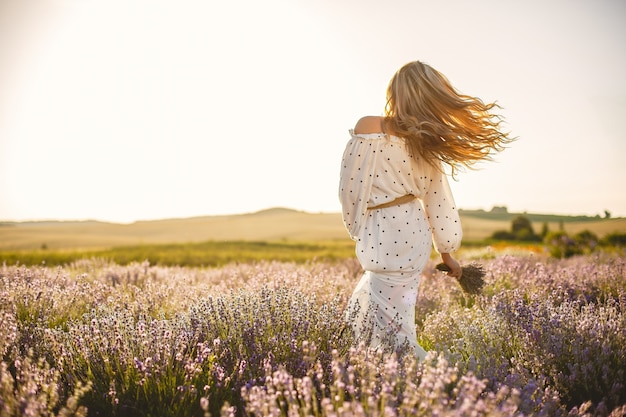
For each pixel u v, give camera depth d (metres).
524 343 3.43
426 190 3.65
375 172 3.46
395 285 3.49
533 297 4.45
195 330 3.40
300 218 65.06
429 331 4.19
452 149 3.36
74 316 4.48
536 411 2.65
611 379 3.09
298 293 3.93
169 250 15.66
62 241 35.91
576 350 3.31
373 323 3.48
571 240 15.15
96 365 3.02
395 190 3.47
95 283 5.41
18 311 4.43
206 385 2.78
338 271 7.35
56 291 4.95
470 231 43.78
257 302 3.81
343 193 3.46
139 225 52.50
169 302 4.80
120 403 2.76
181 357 2.98
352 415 2.07
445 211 3.69
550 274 6.08
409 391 2.30
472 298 5.31
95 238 41.12
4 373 2.48
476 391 2.20
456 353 3.38
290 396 2.38
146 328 3.30
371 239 3.50
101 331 3.25
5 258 10.88
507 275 6.19
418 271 3.55
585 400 3.03
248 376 2.90
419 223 3.54
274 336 3.17
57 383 2.78
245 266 8.12
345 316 3.64
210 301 3.83
